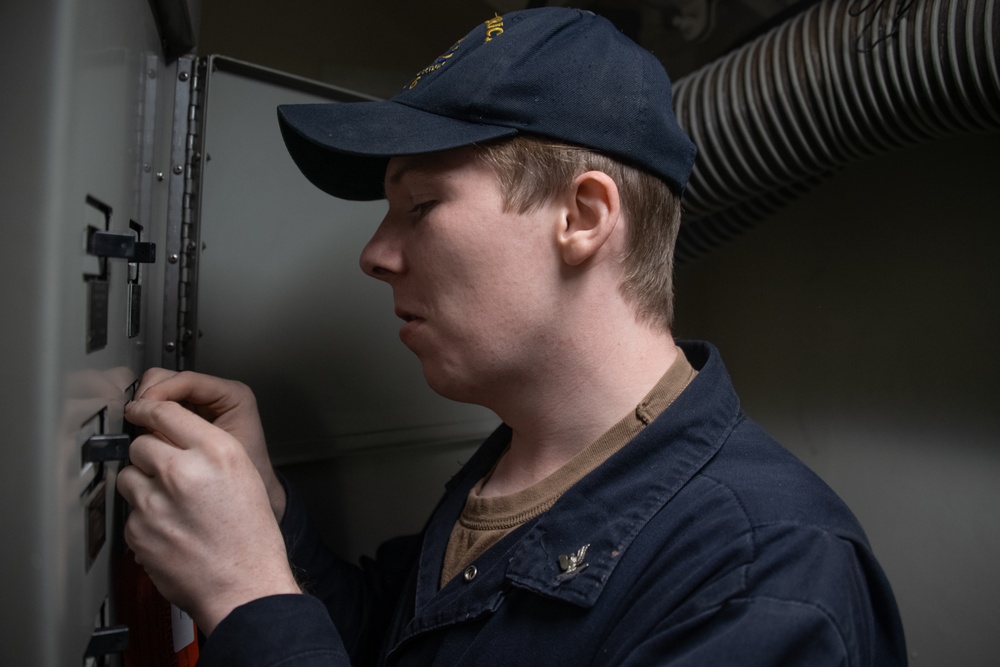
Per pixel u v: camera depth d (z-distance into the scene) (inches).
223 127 38.0
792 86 41.0
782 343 62.0
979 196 48.3
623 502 23.6
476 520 28.3
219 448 22.5
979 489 47.9
